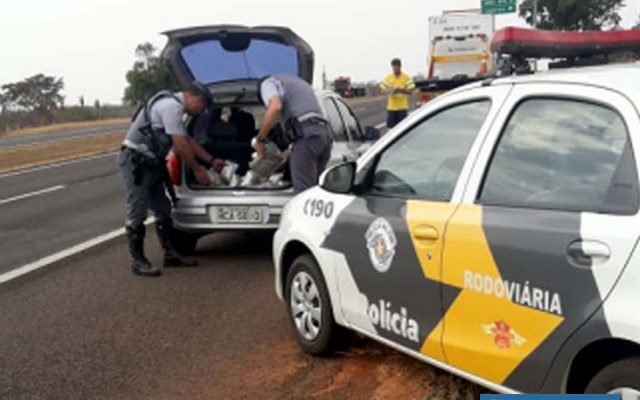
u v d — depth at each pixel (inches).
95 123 2277.3
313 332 203.5
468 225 148.2
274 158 307.7
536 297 132.9
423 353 161.9
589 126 135.3
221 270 308.0
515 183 144.6
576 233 127.9
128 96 2007.9
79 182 655.8
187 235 327.0
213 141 336.5
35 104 2719.0
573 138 137.4
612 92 132.9
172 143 293.6
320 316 199.5
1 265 336.2
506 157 148.0
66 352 220.4
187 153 296.2
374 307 176.9
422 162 169.8
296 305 209.9
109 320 248.4
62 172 759.7
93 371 205.2
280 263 216.5
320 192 202.2
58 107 2618.1
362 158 188.4
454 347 151.6
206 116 338.3
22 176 744.3
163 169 299.6
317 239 195.6
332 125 327.0
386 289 171.3
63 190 602.5
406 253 163.8
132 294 277.7
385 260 170.6
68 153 1034.1
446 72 899.4
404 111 740.7
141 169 294.8
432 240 156.3
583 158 134.6
